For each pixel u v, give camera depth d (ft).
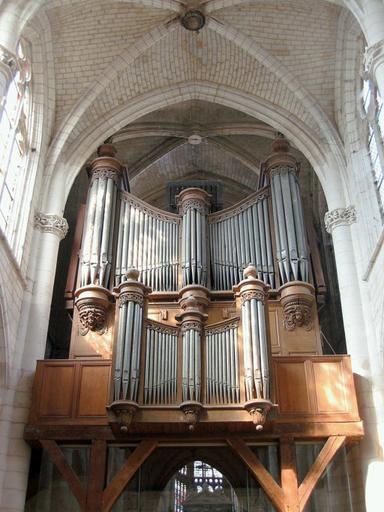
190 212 58.44
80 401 45.93
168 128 73.67
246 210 59.88
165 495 46.06
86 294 52.65
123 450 45.55
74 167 59.72
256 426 42.27
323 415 44.91
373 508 43.27
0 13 44.19
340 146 58.54
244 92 63.57
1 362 46.24
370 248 51.29
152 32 58.65
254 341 44.50
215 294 53.88
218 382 43.73
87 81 59.41
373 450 45.11
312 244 58.65
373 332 49.39
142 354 44.98
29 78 55.36
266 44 59.36
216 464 47.47
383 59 42.11
